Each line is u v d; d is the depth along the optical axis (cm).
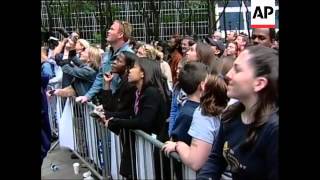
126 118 402
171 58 724
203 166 241
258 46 198
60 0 1939
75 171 569
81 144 575
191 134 269
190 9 1956
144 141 360
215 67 270
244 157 199
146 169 361
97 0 1873
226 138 211
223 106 262
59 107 668
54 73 709
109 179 477
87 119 538
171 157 299
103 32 1689
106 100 459
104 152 484
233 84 198
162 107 367
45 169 591
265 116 190
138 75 364
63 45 727
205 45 409
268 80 190
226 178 235
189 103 295
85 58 604
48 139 385
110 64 512
